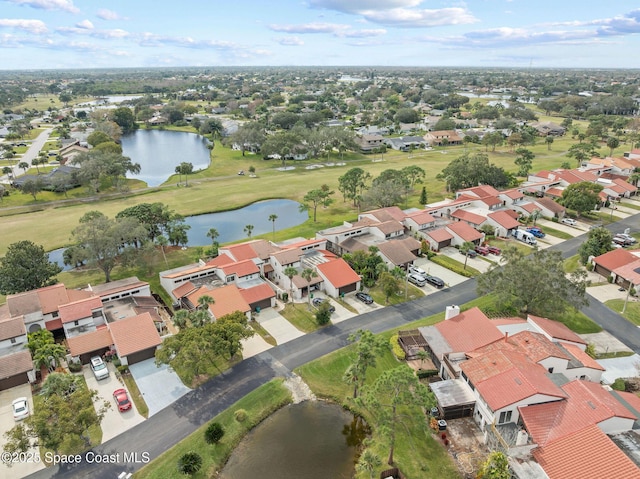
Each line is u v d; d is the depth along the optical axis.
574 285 68.62
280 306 78.38
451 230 104.19
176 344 57.34
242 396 56.78
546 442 44.75
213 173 180.00
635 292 80.38
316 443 50.34
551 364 54.19
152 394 57.41
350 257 90.31
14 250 79.62
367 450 45.28
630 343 66.81
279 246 94.81
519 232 106.12
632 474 39.47
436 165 189.12
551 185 141.50
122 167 156.50
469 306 77.06
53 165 193.62
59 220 125.50
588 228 114.00
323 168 188.12
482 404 50.28
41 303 71.75
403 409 53.62
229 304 72.75
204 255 98.75
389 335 68.69
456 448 48.41
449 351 59.97
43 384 54.09
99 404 55.44
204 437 49.78
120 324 65.62
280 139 199.25
